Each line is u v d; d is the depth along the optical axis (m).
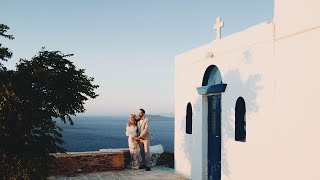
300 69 6.40
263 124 7.46
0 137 5.61
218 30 9.46
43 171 5.89
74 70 6.34
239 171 8.30
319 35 5.98
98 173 11.48
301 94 6.36
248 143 7.97
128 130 12.37
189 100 11.00
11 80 5.76
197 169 10.25
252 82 7.87
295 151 6.46
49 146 6.08
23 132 5.68
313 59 6.10
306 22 6.27
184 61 11.41
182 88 11.53
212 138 9.86
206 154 10.05
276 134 7.02
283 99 6.84
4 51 5.84
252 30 7.92
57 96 6.00
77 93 6.35
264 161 7.38
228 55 8.91
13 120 5.54
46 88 6.14
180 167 11.38
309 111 6.16
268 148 7.26
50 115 6.20
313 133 6.06
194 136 10.54
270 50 7.27
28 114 5.72
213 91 9.36
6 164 5.55
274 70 7.14
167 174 11.42
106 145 91.06
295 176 6.45
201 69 10.28
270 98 7.25
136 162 12.24
